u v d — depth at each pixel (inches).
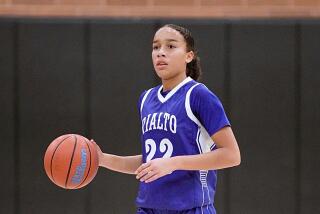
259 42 419.5
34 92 418.9
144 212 214.5
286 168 418.0
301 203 417.1
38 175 417.4
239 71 418.6
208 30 418.9
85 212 417.1
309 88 419.5
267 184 416.8
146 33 420.2
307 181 417.7
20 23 418.6
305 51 419.8
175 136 208.1
